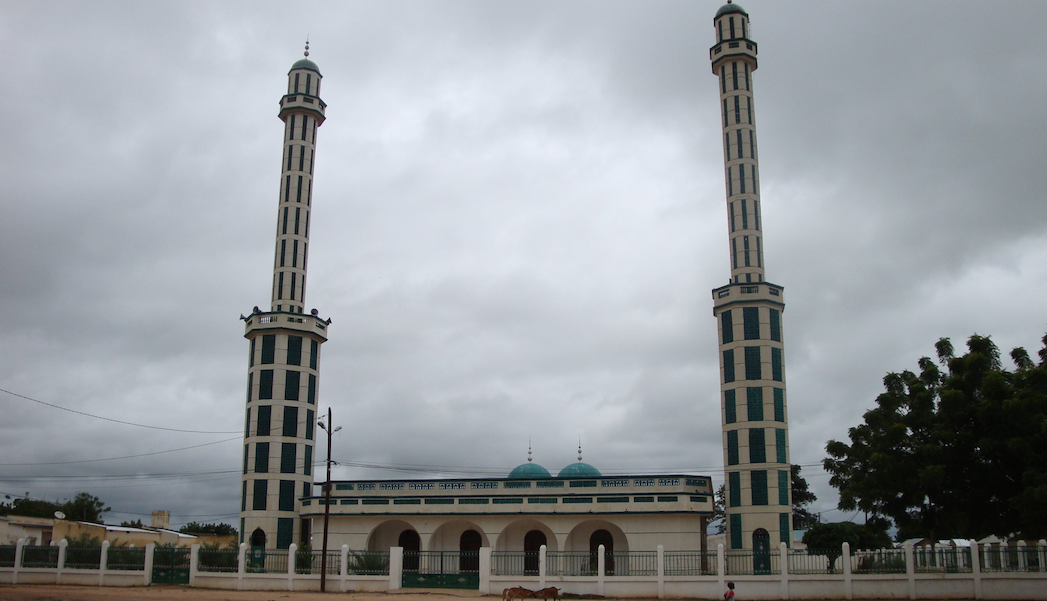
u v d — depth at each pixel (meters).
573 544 58.69
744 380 58.03
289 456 63.66
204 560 53.12
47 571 53.69
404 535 62.03
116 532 77.12
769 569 48.56
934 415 51.38
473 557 59.78
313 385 66.88
